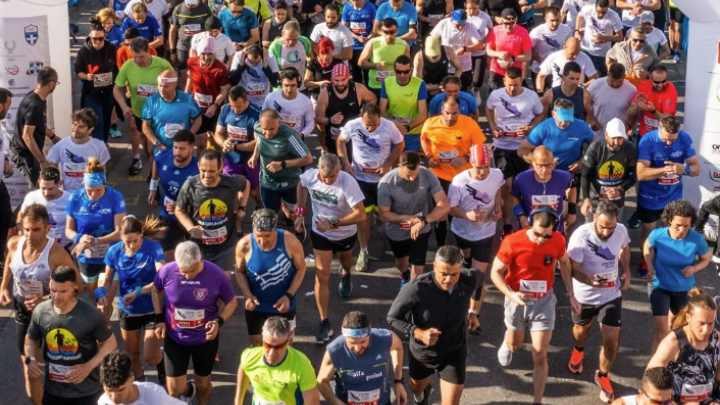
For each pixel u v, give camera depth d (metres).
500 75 21.61
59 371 11.16
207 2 24.88
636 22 25.30
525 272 12.61
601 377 13.30
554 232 12.58
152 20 22.80
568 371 13.91
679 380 11.13
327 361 10.78
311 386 10.53
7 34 18.16
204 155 13.61
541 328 12.69
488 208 14.55
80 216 13.74
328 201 14.13
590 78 20.27
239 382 10.84
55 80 17.27
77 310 10.98
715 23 17.05
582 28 23.30
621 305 14.15
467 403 13.14
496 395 13.33
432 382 13.68
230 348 14.38
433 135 16.16
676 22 27.44
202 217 13.91
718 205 15.58
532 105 17.14
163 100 17.06
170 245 14.97
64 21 19.05
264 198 16.62
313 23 25.72
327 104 17.73
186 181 13.96
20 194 18.56
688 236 13.26
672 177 15.90
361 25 23.12
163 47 23.53
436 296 11.61
